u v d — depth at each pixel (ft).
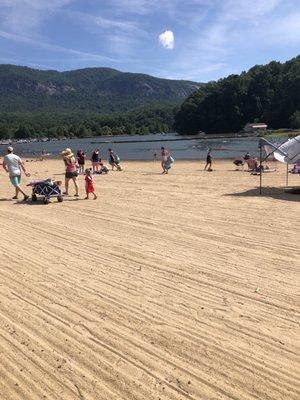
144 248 26.84
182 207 39.75
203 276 21.76
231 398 12.75
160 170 84.17
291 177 62.03
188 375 13.87
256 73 413.80
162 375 13.92
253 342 15.58
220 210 37.73
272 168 76.74
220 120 411.34
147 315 17.84
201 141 282.36
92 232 31.32
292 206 38.47
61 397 13.05
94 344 15.84
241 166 89.66
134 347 15.53
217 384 13.38
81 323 17.39
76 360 14.89
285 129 337.11
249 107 398.62
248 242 27.32
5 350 15.67
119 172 80.64
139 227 32.32
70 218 36.65
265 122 376.68
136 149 225.76
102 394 13.12
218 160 117.08
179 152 175.52
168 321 17.28
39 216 38.09
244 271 22.25
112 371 14.21
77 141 427.74
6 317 18.17
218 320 17.22
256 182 57.16
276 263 23.25
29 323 17.57
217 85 448.65
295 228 30.30
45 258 25.58
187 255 25.16
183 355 14.94
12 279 22.39
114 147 259.39
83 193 51.31
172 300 19.15
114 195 48.93
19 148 315.78
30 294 20.39
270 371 13.93
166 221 33.99
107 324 17.24
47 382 13.78
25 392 13.33
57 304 19.19
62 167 106.01
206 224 32.55
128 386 13.43
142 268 23.24
